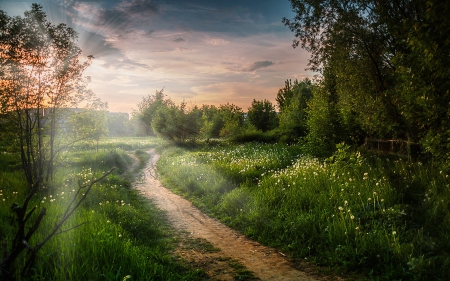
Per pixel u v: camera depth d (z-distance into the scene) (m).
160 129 36.88
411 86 7.32
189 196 12.46
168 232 7.86
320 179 10.12
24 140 11.51
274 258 6.05
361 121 14.80
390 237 6.00
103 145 35.75
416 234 6.11
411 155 11.52
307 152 16.86
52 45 11.49
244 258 6.05
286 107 39.75
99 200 9.77
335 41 14.07
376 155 13.79
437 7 5.70
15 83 10.88
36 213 6.35
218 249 6.59
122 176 18.31
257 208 8.77
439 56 5.94
